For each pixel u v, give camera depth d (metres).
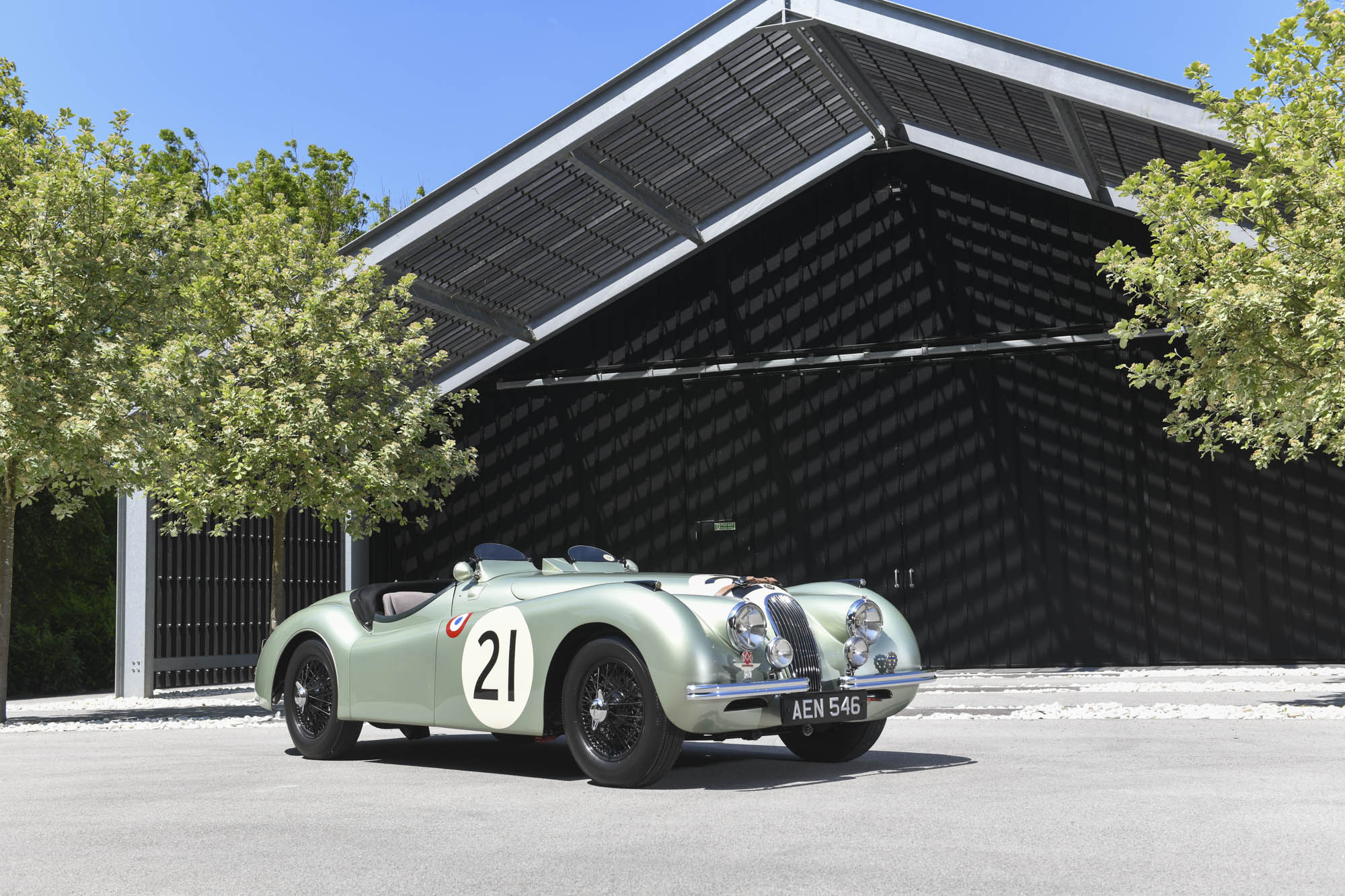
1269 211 7.67
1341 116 7.63
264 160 28.44
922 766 5.04
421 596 6.34
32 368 9.12
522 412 16.39
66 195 9.38
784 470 15.13
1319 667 12.51
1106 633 13.62
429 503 12.62
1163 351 13.79
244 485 11.09
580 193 13.77
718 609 4.63
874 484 14.72
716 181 14.73
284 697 6.27
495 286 15.07
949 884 2.78
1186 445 13.57
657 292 15.92
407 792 4.62
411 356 12.45
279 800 4.43
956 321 14.57
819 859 3.11
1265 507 13.26
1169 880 2.78
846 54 12.77
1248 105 8.02
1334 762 4.88
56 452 9.20
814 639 4.87
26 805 4.41
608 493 15.88
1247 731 6.23
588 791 4.55
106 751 6.75
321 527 16.34
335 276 12.55
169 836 3.66
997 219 14.54
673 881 2.88
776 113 13.81
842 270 15.15
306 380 11.62
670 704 4.39
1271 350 7.77
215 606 14.45
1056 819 3.61
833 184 15.31
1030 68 11.18
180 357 9.84
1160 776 4.53
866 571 14.62
